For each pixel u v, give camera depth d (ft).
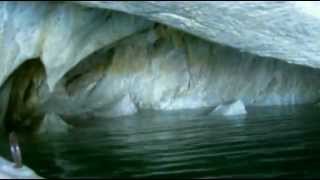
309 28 23.53
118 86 52.54
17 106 46.09
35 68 46.06
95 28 35.09
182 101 54.70
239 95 55.72
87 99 51.55
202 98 55.01
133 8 21.34
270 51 27.71
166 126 38.60
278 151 25.59
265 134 31.55
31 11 29.40
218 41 26.86
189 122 40.86
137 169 22.71
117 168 23.07
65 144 30.76
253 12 21.63
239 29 24.08
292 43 25.85
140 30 41.81
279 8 21.24
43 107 48.52
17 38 30.89
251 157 24.43
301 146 26.68
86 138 33.24
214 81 54.80
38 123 43.09
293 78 56.29
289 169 21.66
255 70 55.21
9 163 22.22
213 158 24.57
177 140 30.78
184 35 50.93
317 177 20.17
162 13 22.00
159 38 51.08
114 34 37.11
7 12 27.96
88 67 50.08
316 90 57.26
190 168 22.58
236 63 54.49
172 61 53.31
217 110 47.19
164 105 54.29
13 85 45.21
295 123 36.73
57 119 40.47
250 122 38.68
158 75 53.62
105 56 50.83
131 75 52.80
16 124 44.19
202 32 25.35
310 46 26.08
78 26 33.35
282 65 55.11
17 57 32.76
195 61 53.72
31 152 28.17
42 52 33.42
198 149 27.17
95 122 43.96
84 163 24.47
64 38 33.35
